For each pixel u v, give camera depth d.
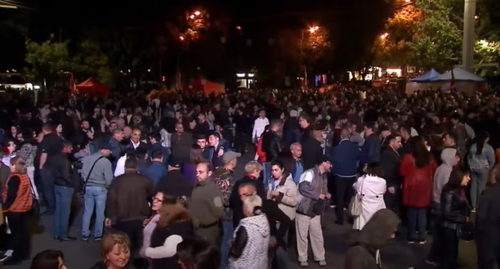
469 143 14.89
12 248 10.01
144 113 23.42
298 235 9.77
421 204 10.95
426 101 24.53
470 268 9.69
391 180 11.90
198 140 12.73
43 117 20.67
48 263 4.99
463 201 8.89
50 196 12.76
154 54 57.59
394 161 11.92
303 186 9.65
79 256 10.54
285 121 17.70
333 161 12.62
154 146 12.34
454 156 10.30
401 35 52.28
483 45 35.91
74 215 13.45
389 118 16.30
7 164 11.90
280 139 13.95
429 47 39.97
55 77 54.28
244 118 23.94
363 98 33.56
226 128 22.53
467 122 17.77
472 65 31.86
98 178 11.30
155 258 6.50
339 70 72.06
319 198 9.69
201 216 8.08
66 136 16.22
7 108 26.02
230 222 11.73
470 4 31.61
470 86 33.28
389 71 76.25
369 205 9.72
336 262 10.09
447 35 39.19
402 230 11.92
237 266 6.58
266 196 8.82
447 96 26.73
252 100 30.81
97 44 57.84
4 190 9.98
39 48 53.84
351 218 11.62
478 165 13.16
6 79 71.19
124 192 8.71
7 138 15.24
